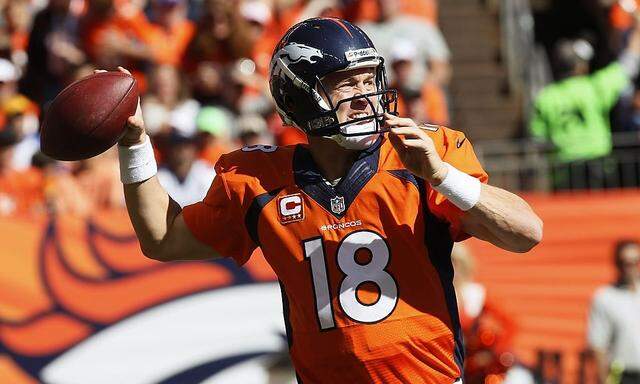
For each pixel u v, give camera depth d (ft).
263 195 40.45
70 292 78.23
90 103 39.65
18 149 95.96
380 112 40.11
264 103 102.06
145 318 79.30
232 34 103.14
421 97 101.35
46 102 107.14
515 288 87.81
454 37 136.77
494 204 38.09
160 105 96.27
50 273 77.97
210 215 41.42
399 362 39.34
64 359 77.61
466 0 140.67
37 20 108.47
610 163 99.86
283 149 41.29
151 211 41.68
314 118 39.50
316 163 40.42
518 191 100.32
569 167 100.12
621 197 89.76
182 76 99.09
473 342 75.20
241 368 80.48
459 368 40.37
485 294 77.30
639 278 87.92
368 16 111.55
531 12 151.53
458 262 75.97
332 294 39.40
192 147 90.53
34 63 108.27
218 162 42.09
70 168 89.56
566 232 89.30
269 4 110.52
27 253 77.77
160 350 79.30
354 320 39.19
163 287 79.82
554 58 131.85
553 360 87.40
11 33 114.21
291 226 39.91
